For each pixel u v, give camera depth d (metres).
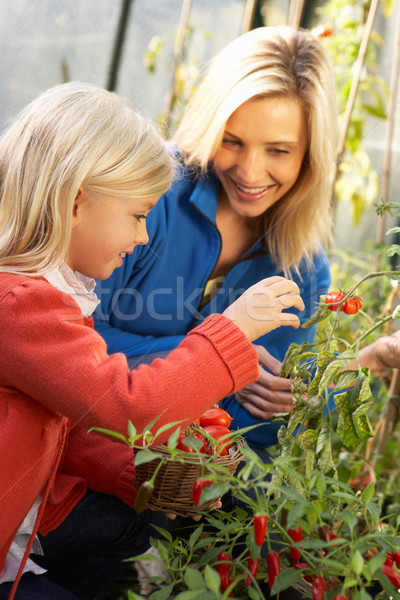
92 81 2.86
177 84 2.79
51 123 1.14
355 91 2.13
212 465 0.96
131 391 1.03
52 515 1.22
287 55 1.51
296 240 1.66
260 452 1.60
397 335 1.42
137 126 1.19
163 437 1.05
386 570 1.01
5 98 2.71
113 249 1.18
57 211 1.11
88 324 1.23
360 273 2.81
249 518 1.18
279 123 1.49
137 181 1.15
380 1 2.71
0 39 2.72
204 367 1.07
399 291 1.99
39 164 1.12
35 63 2.76
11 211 1.13
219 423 1.27
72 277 1.17
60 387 1.02
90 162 1.11
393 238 2.84
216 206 1.62
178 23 2.92
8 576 1.11
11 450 1.05
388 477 1.87
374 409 2.14
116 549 1.35
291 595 1.17
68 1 2.76
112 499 1.34
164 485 1.13
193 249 1.65
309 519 1.05
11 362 1.04
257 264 1.72
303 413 1.24
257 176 1.53
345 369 1.35
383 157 2.91
